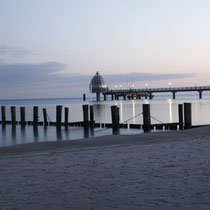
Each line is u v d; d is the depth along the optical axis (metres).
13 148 14.12
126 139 16.12
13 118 38.06
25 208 4.75
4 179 7.09
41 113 63.16
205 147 11.21
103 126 31.27
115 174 7.06
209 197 4.87
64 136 27.33
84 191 5.66
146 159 9.06
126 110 60.03
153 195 5.12
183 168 7.37
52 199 5.21
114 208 4.52
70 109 74.25
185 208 4.35
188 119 24.92
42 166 8.72
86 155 10.59
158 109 59.69
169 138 15.96
